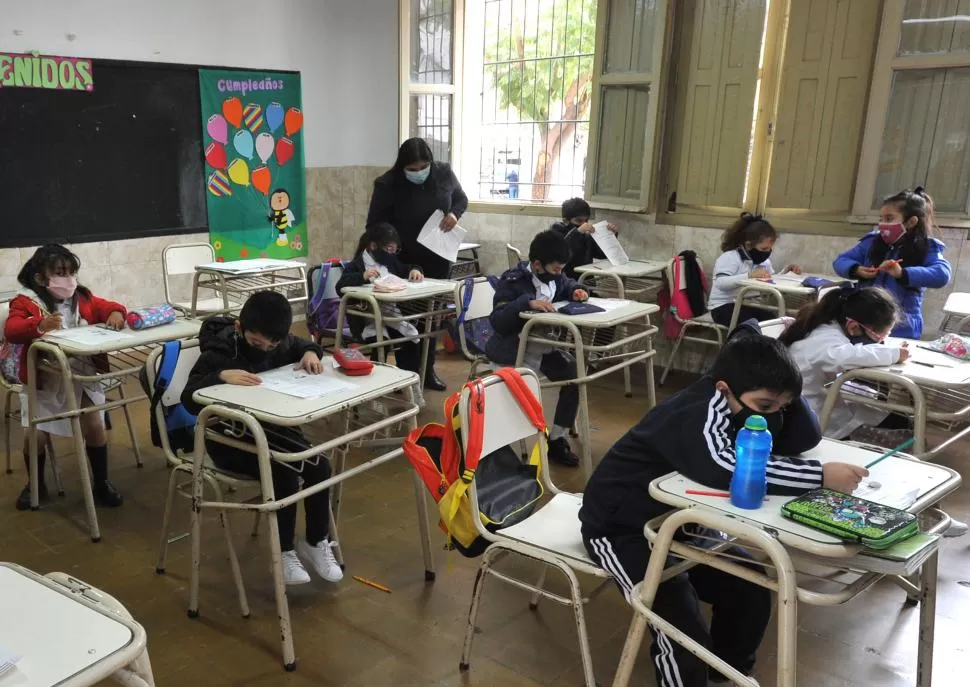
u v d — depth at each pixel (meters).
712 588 1.71
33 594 1.09
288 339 2.39
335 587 2.33
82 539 2.60
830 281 3.75
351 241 6.22
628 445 1.62
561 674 1.94
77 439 2.52
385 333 3.67
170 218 4.98
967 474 3.23
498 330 3.14
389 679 1.91
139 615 2.16
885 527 1.23
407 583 2.36
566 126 5.41
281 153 5.58
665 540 1.41
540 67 5.47
